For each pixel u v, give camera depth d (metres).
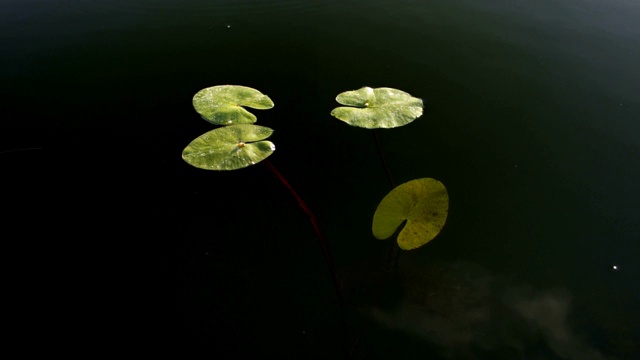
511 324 1.15
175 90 1.55
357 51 1.70
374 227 1.17
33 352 1.10
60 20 1.80
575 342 1.12
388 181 1.35
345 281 1.21
